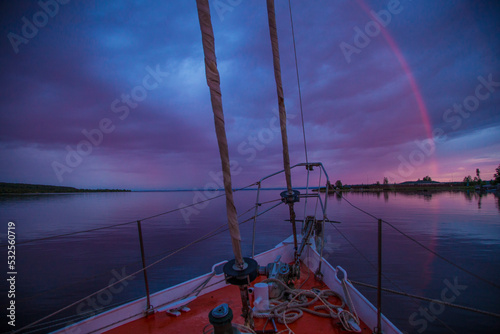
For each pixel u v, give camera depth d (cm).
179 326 348
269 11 342
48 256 1866
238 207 5162
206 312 385
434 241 2225
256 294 370
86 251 1997
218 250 1881
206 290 451
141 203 8381
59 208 6375
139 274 1362
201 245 2077
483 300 1029
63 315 909
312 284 477
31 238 2636
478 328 820
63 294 1130
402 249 1862
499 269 1420
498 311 933
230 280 197
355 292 375
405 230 2789
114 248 2073
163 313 383
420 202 6925
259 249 1803
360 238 2298
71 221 3897
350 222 3372
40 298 1087
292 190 427
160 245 2147
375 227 2948
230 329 198
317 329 335
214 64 193
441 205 5984
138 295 1080
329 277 462
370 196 10019
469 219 3656
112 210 5644
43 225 3497
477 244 2106
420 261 1550
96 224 3566
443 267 1432
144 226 3394
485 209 5009
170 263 1561
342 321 337
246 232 2544
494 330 808
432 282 1216
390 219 3653
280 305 375
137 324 354
